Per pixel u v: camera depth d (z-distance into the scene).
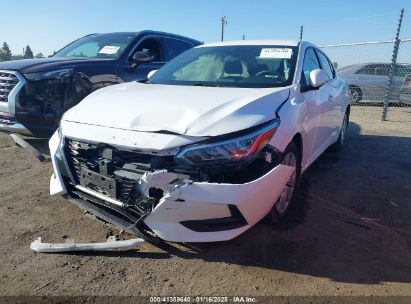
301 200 4.29
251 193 2.87
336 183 4.91
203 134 2.81
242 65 4.21
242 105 3.08
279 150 3.12
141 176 2.91
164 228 2.87
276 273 2.90
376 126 9.47
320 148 4.96
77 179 3.39
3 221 3.58
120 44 7.02
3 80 5.62
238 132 2.88
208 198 2.77
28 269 2.86
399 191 4.68
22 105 5.55
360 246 3.33
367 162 5.95
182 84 4.11
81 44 7.50
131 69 6.73
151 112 3.08
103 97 3.58
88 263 2.96
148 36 7.32
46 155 5.70
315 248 3.26
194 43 8.52
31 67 5.66
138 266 2.94
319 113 4.43
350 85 13.51
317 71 4.05
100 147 3.10
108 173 3.05
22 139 6.03
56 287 2.67
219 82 4.02
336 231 3.58
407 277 2.90
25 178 4.72
